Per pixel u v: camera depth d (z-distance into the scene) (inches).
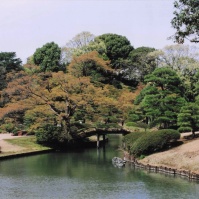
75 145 2283.5
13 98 2329.0
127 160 1712.6
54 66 3238.2
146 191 1135.6
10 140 2139.5
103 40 3769.7
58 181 1300.4
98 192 1136.8
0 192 1147.3
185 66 2650.1
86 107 2199.8
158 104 1903.3
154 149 1624.0
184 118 1729.8
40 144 2148.1
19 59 3179.1
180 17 917.2
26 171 1485.0
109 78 3198.8
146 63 3469.5
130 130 2354.8
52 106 2177.7
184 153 1491.1
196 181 1257.4
